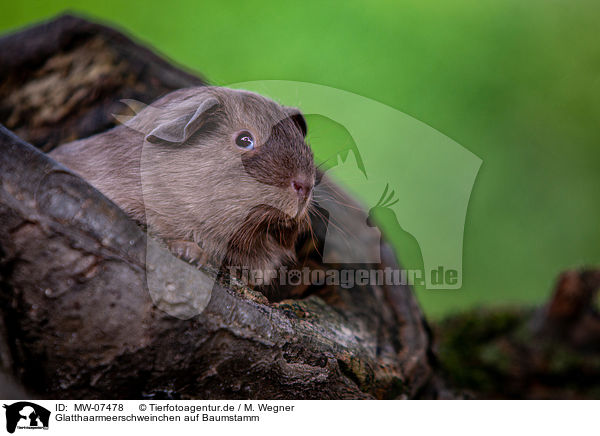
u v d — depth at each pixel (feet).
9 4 9.55
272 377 5.72
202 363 5.66
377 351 5.90
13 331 5.64
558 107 10.43
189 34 10.10
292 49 9.94
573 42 10.68
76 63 6.09
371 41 10.14
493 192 9.87
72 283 5.62
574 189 10.00
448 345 6.81
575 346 6.48
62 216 5.60
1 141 5.61
